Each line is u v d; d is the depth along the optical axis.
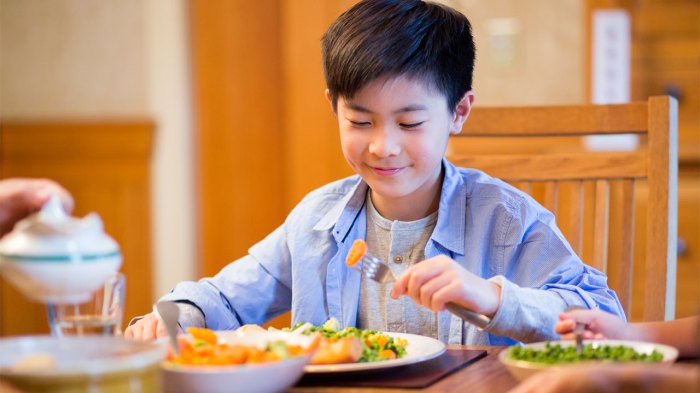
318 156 3.38
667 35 3.21
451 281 1.16
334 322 1.27
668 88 3.22
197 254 3.47
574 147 3.04
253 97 3.40
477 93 3.18
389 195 1.44
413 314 1.52
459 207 1.53
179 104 3.45
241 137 3.42
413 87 1.37
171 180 3.47
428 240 1.52
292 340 1.09
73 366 0.78
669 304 1.61
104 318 0.98
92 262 0.88
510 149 3.06
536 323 1.22
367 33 1.39
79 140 3.50
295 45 3.36
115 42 3.53
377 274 1.20
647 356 1.00
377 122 1.39
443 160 1.59
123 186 3.50
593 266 1.67
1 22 3.57
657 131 1.63
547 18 3.12
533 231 1.48
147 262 3.50
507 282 1.23
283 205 3.42
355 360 1.06
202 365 0.97
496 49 3.15
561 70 3.12
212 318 1.52
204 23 3.40
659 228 1.61
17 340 0.91
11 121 3.55
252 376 0.91
